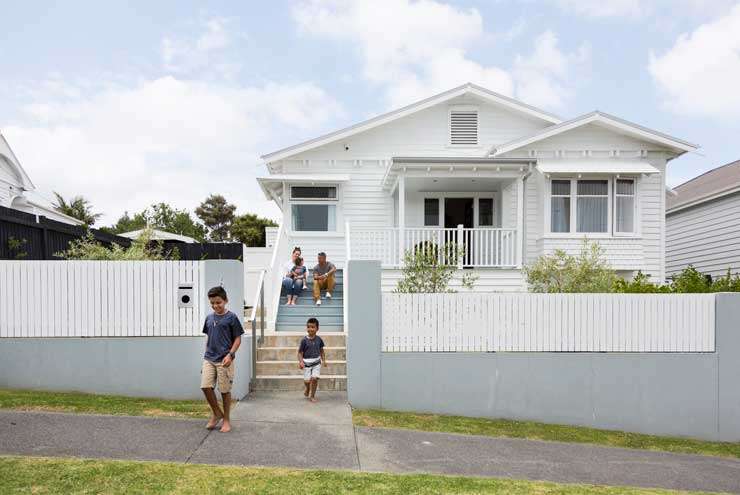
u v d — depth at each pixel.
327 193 14.45
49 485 4.15
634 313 7.44
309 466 5.01
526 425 7.10
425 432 6.36
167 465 4.74
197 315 7.15
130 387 7.07
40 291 6.99
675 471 5.81
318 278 10.82
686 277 9.61
